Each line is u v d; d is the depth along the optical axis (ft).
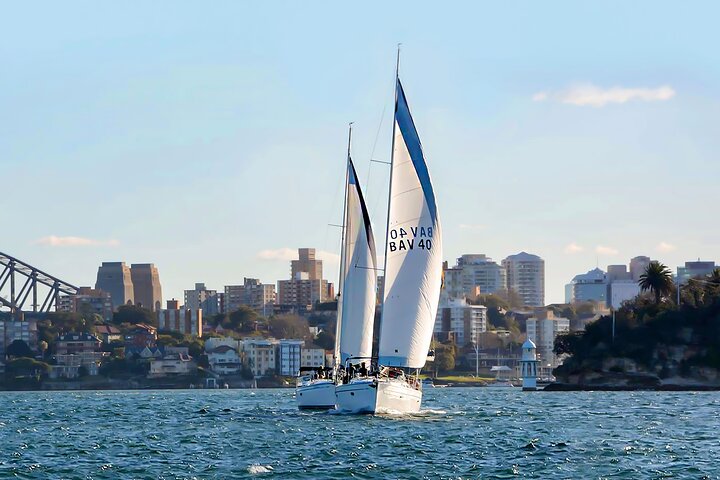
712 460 375.04
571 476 340.59
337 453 394.32
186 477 341.00
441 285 513.04
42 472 353.51
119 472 352.69
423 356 511.81
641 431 488.85
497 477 339.36
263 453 398.01
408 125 505.25
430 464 366.22
